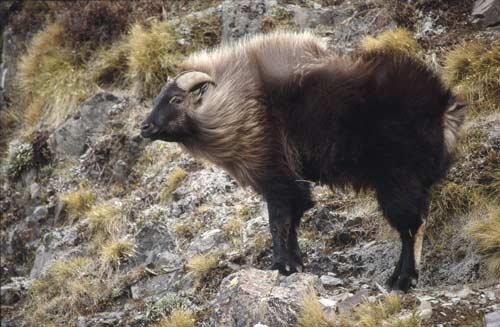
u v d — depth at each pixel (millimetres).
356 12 38906
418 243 25000
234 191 34281
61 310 33250
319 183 27531
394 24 36969
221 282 27703
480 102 31156
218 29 41531
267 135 26438
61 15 47219
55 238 37188
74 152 41375
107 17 45156
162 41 41469
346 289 25750
